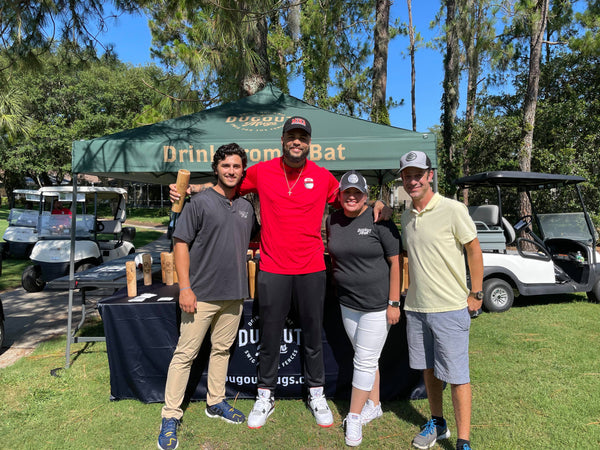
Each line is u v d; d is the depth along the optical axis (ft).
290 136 7.38
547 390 9.84
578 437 7.87
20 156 79.51
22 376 10.84
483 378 10.54
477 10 47.19
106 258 23.26
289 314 9.30
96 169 10.95
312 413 8.79
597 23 34.81
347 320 8.07
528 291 17.65
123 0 18.08
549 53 46.55
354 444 7.64
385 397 9.38
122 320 9.20
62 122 80.84
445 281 6.94
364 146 10.88
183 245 7.64
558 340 13.48
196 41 17.16
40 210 24.18
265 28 17.57
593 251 18.61
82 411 9.01
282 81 28.96
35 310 18.29
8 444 7.84
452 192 43.80
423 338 7.39
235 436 8.00
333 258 7.83
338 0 38.75
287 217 7.66
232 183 7.82
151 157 10.84
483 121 41.55
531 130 34.27
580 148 39.93
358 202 7.42
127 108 86.43
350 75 46.14
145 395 9.27
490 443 7.70
